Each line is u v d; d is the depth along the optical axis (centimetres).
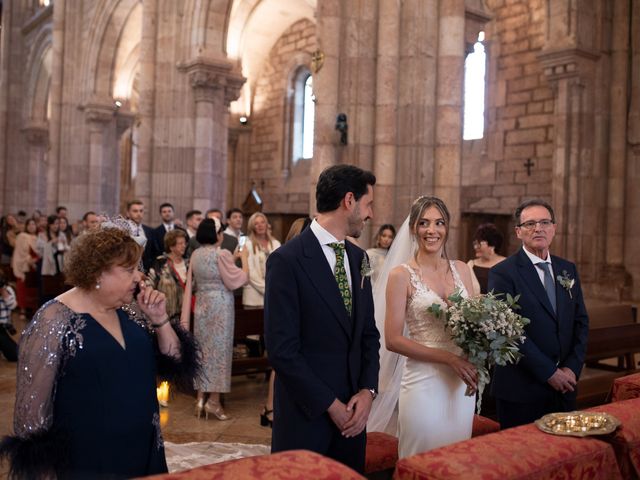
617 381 373
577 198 1365
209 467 194
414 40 918
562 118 1367
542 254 395
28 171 2936
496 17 1661
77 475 242
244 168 2473
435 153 924
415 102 920
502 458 227
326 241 296
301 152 2316
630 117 1362
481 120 1730
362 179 298
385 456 366
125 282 256
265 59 2398
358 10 927
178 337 284
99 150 2142
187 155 1498
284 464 196
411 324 338
